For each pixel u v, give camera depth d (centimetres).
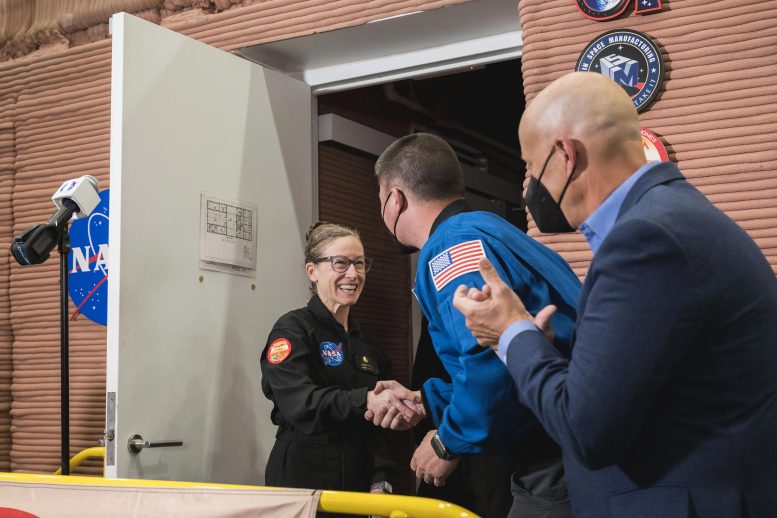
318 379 284
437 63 365
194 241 312
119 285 281
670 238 121
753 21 275
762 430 123
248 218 339
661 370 121
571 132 139
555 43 300
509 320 143
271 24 358
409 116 488
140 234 290
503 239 177
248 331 333
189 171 313
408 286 475
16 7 423
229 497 188
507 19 336
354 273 295
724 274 123
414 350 472
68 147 391
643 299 121
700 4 282
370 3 338
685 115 280
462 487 290
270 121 358
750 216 269
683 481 125
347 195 429
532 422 169
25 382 389
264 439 334
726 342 124
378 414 232
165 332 297
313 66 387
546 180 144
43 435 382
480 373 160
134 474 279
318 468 274
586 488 137
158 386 292
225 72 336
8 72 409
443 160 202
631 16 290
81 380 374
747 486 123
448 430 172
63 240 269
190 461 301
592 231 140
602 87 141
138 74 296
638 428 124
